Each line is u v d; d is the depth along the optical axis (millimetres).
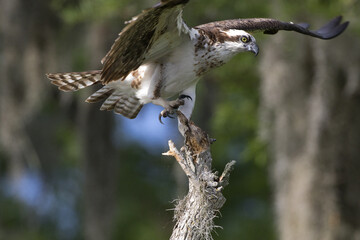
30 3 16234
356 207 13211
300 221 13266
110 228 17531
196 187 7570
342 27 10602
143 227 20969
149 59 8648
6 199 21609
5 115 16516
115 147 17578
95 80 9578
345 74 13203
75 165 21844
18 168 17766
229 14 14844
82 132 17281
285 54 13656
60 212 22172
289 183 13500
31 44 16297
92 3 14625
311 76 13633
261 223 20547
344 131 13234
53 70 16391
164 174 21906
